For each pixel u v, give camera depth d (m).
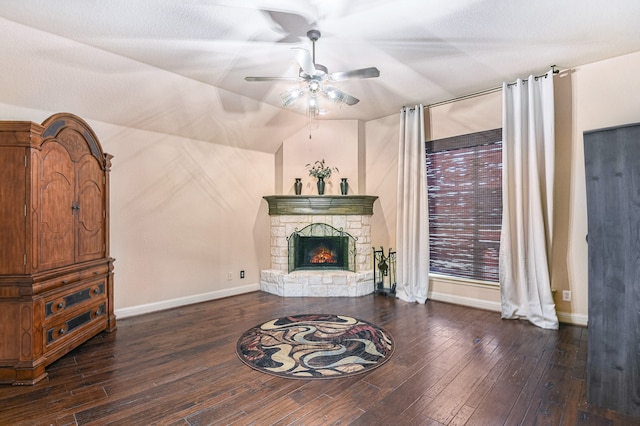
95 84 3.47
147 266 4.31
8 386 2.45
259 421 2.04
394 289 5.20
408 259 4.89
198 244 4.81
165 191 4.47
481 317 4.04
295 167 5.60
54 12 2.56
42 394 2.34
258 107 4.74
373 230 5.51
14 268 2.54
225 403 2.23
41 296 2.62
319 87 3.16
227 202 5.14
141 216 4.25
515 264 3.98
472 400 2.26
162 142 4.44
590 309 2.22
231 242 5.19
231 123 4.82
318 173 5.34
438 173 4.87
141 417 2.08
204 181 4.88
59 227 2.90
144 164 4.27
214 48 3.18
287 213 5.44
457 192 4.68
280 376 2.60
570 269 3.75
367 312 4.27
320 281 5.13
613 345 2.15
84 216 3.25
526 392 2.35
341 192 5.43
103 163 3.56
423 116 4.83
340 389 2.41
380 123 5.44
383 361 2.85
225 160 5.11
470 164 4.54
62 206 2.94
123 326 3.77
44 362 2.62
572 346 3.14
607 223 2.18
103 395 2.33
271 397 2.31
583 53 3.37
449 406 2.19
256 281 5.50
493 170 4.33
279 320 3.96
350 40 3.07
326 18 2.70
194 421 2.04
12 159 2.56
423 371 2.67
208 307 4.54
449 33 2.96
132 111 3.96
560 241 3.81
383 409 2.16
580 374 2.60
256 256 5.50
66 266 2.97
